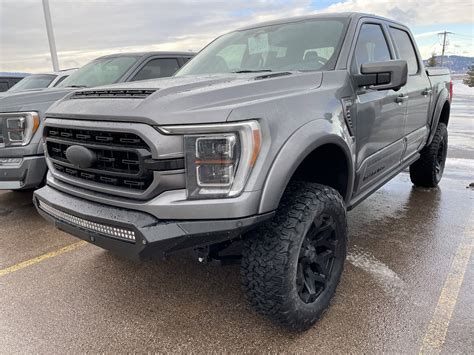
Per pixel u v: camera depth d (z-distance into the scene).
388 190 5.44
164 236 1.96
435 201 4.91
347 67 2.89
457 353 2.21
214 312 2.67
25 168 4.07
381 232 3.94
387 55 3.67
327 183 2.82
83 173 2.39
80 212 2.26
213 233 1.97
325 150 2.63
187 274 3.19
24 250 3.72
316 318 2.45
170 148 1.97
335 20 3.28
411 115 4.03
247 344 2.34
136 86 2.48
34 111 4.11
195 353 2.28
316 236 2.48
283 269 2.16
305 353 2.25
